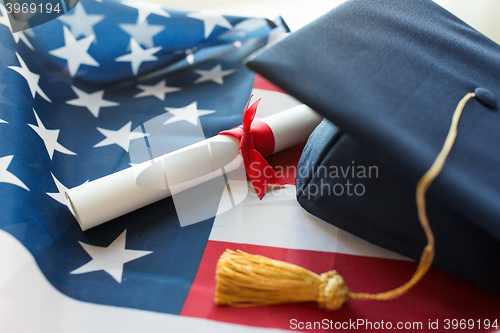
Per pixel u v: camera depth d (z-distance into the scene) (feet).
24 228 2.08
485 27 4.16
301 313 2.04
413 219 2.17
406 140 1.77
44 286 2.02
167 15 3.69
